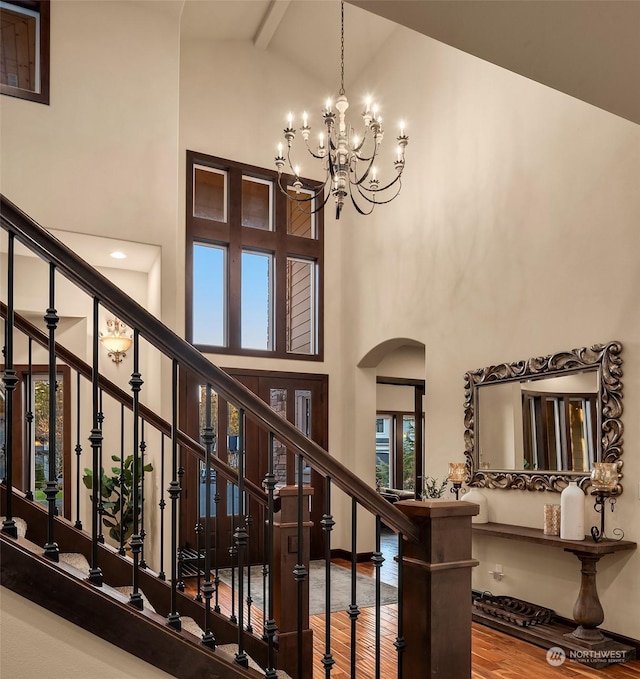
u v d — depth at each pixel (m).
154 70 5.22
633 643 3.83
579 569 4.21
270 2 6.25
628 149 4.08
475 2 2.16
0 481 2.62
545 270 4.64
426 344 5.87
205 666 1.82
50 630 1.61
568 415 4.38
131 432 5.90
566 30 2.31
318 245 7.26
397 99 6.50
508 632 4.30
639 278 3.96
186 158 6.48
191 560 5.84
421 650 2.07
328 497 2.06
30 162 4.67
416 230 6.11
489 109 5.29
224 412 6.55
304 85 7.32
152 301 5.65
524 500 4.70
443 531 2.10
